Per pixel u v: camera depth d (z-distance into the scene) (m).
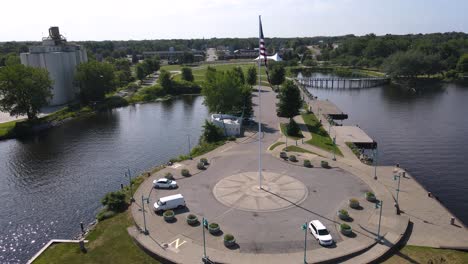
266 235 53.31
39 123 130.62
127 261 49.06
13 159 97.69
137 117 147.00
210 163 82.25
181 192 67.56
